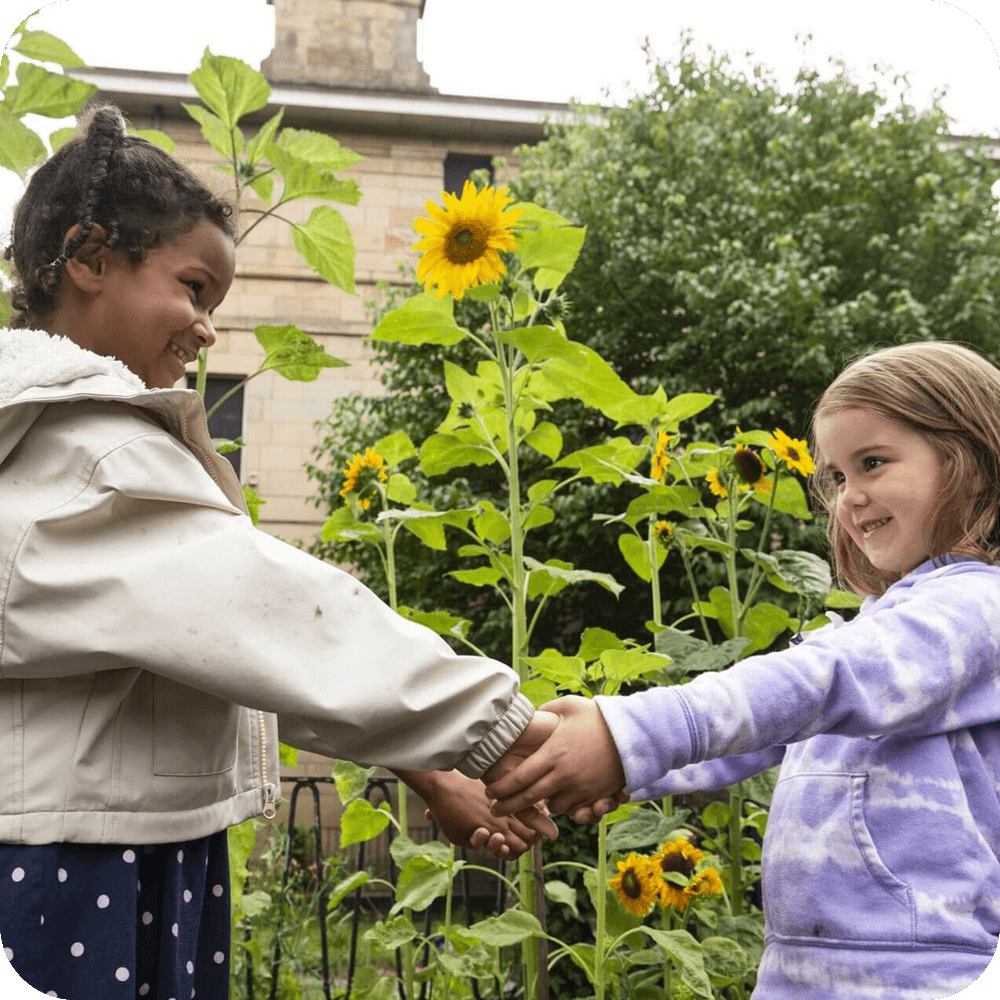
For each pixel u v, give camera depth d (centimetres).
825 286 687
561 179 783
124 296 117
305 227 197
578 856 434
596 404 222
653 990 194
